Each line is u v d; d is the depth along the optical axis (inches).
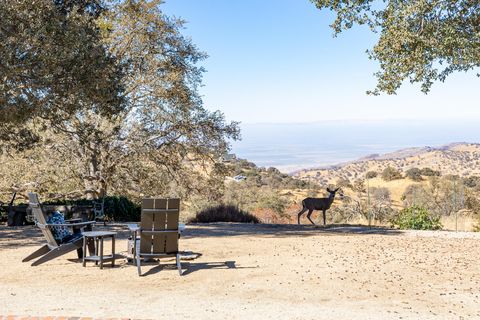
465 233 620.7
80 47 645.9
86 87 665.6
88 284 316.8
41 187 1128.8
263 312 251.0
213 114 1048.8
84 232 387.2
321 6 570.9
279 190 2229.3
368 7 564.4
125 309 254.1
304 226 727.1
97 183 1043.9
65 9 771.4
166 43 1001.5
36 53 621.6
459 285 319.6
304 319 238.7
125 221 802.2
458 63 550.6
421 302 276.4
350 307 263.3
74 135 975.0
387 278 336.5
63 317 229.1
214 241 517.3
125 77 856.9
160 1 984.9
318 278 333.4
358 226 733.3
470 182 1822.1
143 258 360.5
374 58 561.3
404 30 522.6
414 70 549.0
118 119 990.4
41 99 656.4
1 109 598.2
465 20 554.9
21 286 309.3
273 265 379.9
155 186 1117.1
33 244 494.3
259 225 740.7
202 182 1102.4
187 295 288.5
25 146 867.4
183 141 1051.3
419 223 735.1
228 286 311.7
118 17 970.7
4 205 768.3
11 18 601.9
